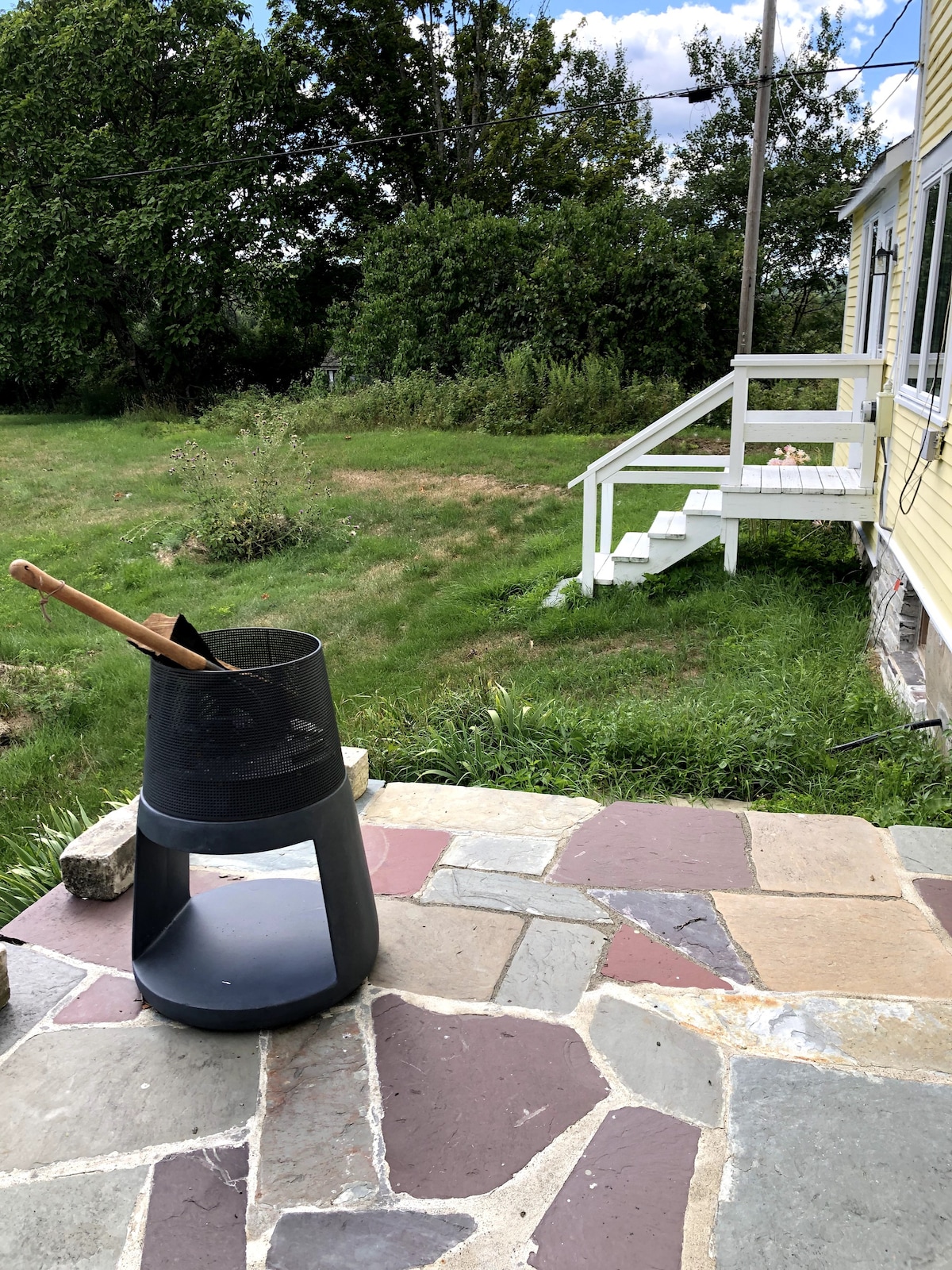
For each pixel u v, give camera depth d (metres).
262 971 2.31
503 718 4.44
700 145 30.53
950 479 4.50
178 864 2.59
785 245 27.84
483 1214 1.70
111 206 21.70
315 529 10.19
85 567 9.36
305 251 23.92
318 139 24.20
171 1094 2.01
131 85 21.33
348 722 5.11
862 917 2.60
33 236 21.30
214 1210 1.73
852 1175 1.76
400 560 9.24
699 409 7.16
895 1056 2.06
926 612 4.97
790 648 5.69
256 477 10.76
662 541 7.35
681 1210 1.70
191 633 2.22
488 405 16.38
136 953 2.38
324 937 2.46
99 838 2.86
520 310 18.34
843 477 7.43
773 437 7.00
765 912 2.63
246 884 2.78
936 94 5.32
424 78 24.67
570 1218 1.69
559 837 3.13
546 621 6.93
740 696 4.77
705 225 29.27
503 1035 2.16
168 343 22.89
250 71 21.20
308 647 2.32
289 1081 2.04
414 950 2.50
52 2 22.23
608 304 18.22
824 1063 2.04
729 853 2.98
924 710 4.65
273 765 2.10
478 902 2.72
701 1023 2.18
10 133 20.72
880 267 7.70
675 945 2.48
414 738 4.33
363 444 14.91
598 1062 2.07
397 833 3.18
